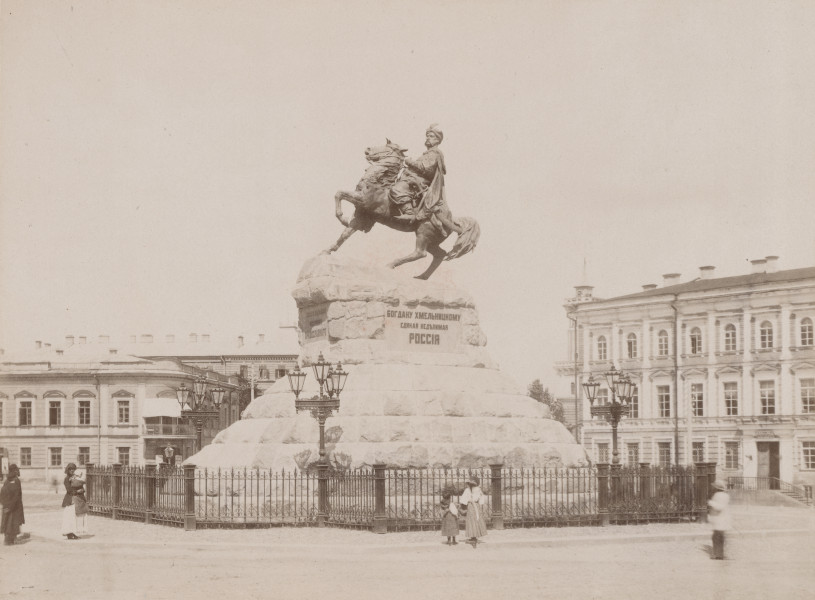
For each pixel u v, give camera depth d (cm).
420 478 1927
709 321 5556
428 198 2572
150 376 6438
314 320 2552
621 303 5909
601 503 2036
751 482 4909
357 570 1520
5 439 6431
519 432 2416
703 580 1475
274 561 1605
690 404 5597
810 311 5184
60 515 2661
